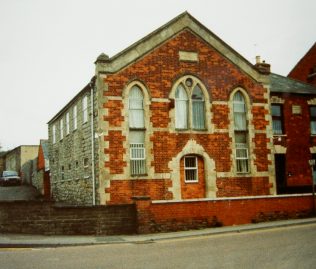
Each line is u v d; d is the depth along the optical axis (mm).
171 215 17734
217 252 11992
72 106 28781
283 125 27500
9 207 17641
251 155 24266
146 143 21844
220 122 23703
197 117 23438
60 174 33094
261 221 19844
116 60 21641
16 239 15773
